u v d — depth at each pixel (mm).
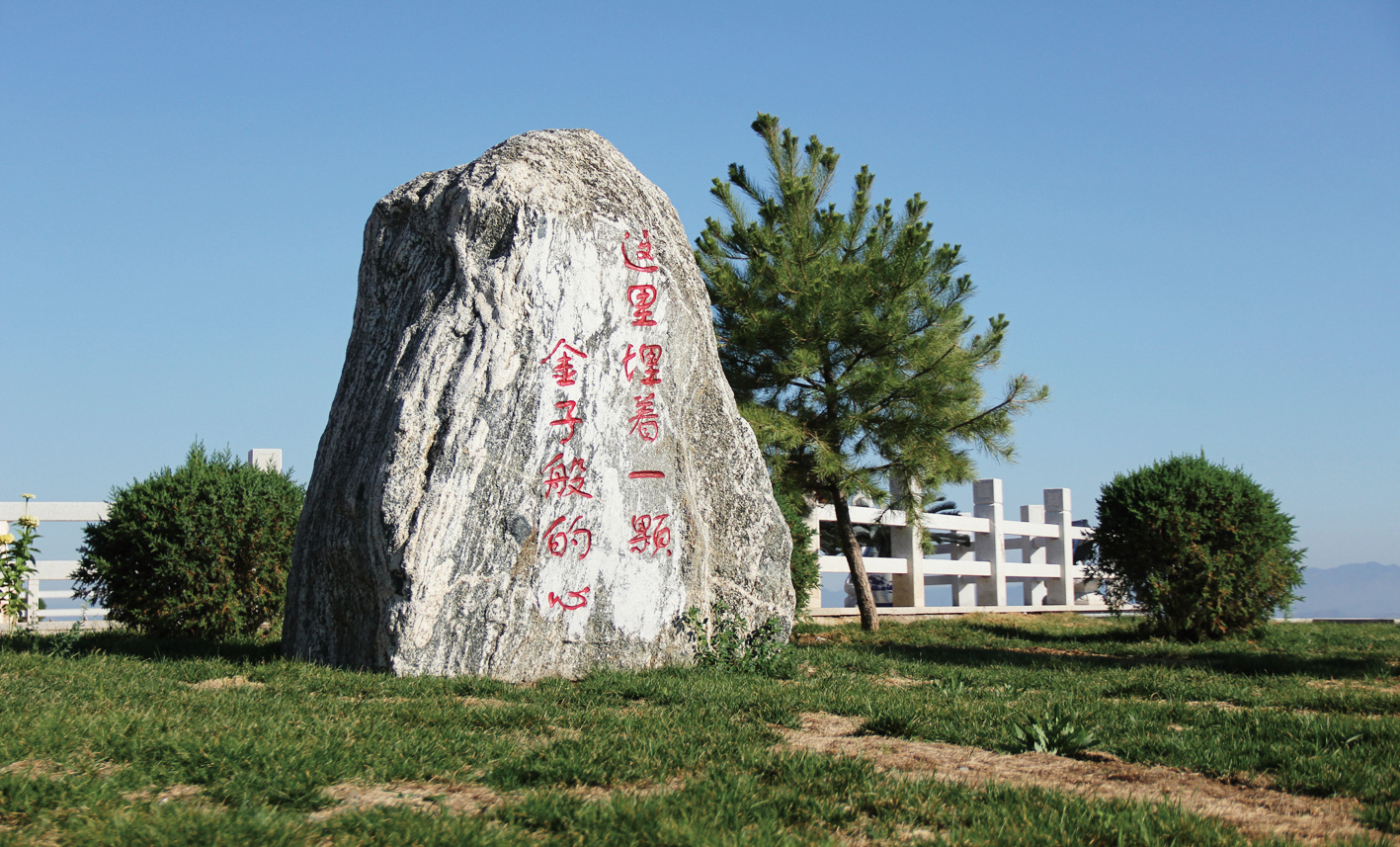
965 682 7902
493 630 7395
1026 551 22500
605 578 7984
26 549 9453
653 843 3283
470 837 3256
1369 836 3426
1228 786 4340
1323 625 17359
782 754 4559
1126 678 8227
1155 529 12570
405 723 5211
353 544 7453
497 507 7496
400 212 8414
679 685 6867
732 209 14508
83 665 7109
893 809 3756
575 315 8070
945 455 13719
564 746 4625
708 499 9125
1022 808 3678
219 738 4383
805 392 14164
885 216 14484
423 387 7449
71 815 3420
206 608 9828
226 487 10000
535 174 8234
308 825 3402
